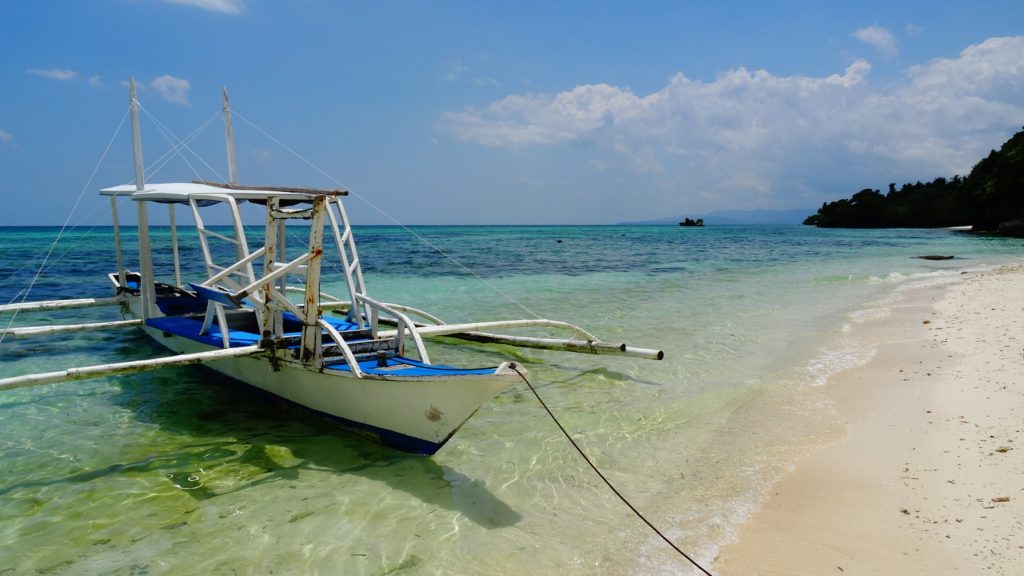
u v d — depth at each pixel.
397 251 40.41
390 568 4.46
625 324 13.57
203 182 9.27
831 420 7.18
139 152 9.34
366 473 6.10
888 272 25.09
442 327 8.80
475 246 50.09
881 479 5.41
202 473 6.13
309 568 4.49
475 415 7.70
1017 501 4.65
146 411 7.98
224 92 10.59
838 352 10.64
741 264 30.34
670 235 84.75
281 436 7.11
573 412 7.77
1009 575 3.84
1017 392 7.20
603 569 4.38
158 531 5.04
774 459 6.12
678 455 6.39
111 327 10.54
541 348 10.55
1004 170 57.94
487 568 4.44
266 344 7.45
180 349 9.97
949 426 6.43
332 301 12.36
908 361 9.59
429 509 5.34
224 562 4.58
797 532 4.67
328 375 6.79
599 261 32.44
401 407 6.27
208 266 7.82
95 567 4.54
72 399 8.45
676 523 4.96
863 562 4.20
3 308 11.52
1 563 4.60
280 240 9.88
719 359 10.38
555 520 5.11
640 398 8.33
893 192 101.75
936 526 4.51
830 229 98.56
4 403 8.28
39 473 6.14
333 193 8.28
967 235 61.06
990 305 14.22
